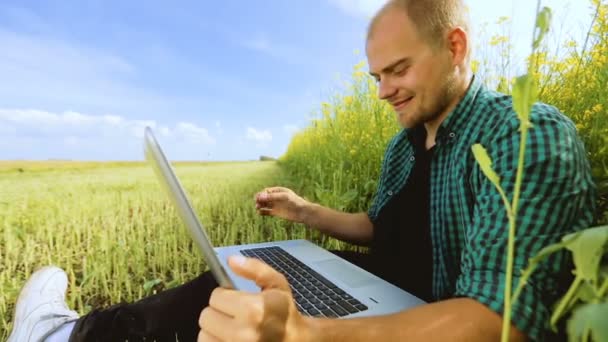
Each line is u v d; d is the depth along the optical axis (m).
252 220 2.62
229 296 0.48
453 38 0.94
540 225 0.63
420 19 0.92
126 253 1.84
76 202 3.04
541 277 0.61
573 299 0.40
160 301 0.87
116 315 0.87
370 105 2.83
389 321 0.58
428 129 1.14
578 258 0.38
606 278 0.37
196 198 3.41
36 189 3.74
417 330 0.56
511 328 0.57
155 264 1.86
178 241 2.19
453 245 0.93
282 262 1.27
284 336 0.48
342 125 3.16
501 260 0.63
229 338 0.46
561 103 1.42
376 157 2.49
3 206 2.80
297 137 6.67
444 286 0.97
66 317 1.10
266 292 0.49
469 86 0.98
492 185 0.73
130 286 1.61
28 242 1.94
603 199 1.01
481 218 0.71
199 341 0.50
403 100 1.01
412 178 1.22
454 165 0.93
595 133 1.18
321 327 0.53
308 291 1.02
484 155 0.38
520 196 0.67
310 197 3.26
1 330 1.29
